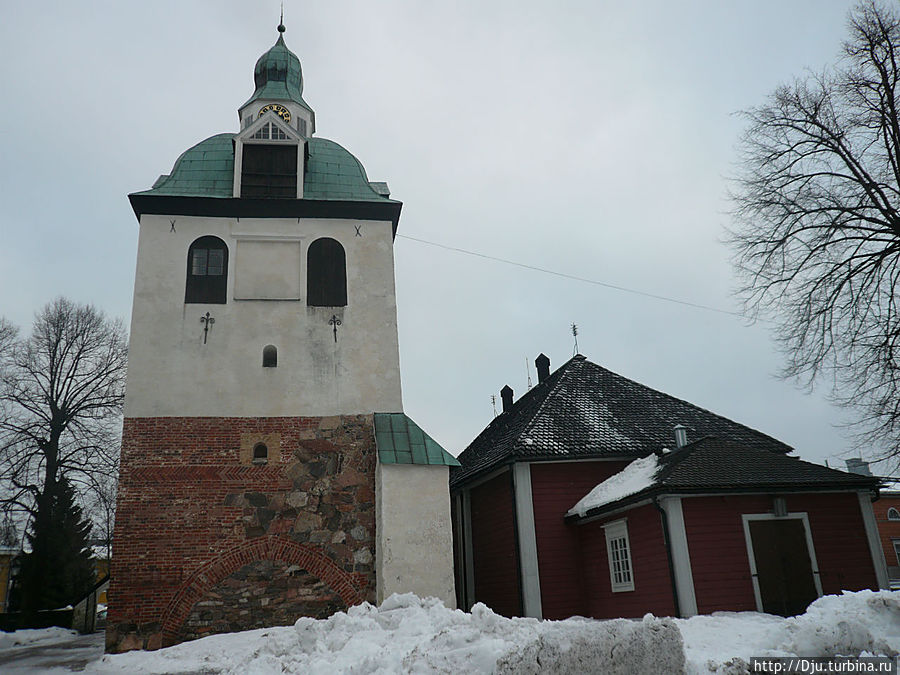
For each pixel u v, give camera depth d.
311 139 22.33
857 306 18.89
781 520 16.05
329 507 17.27
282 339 18.66
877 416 18.52
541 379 29.05
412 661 8.09
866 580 15.98
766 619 13.83
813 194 19.84
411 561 16.27
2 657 17.11
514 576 19.31
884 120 19.03
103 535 32.88
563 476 19.81
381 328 19.19
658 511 15.98
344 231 20.06
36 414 31.20
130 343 17.88
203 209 19.50
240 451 17.42
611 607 17.62
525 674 7.09
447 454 17.50
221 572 16.36
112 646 15.52
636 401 23.19
